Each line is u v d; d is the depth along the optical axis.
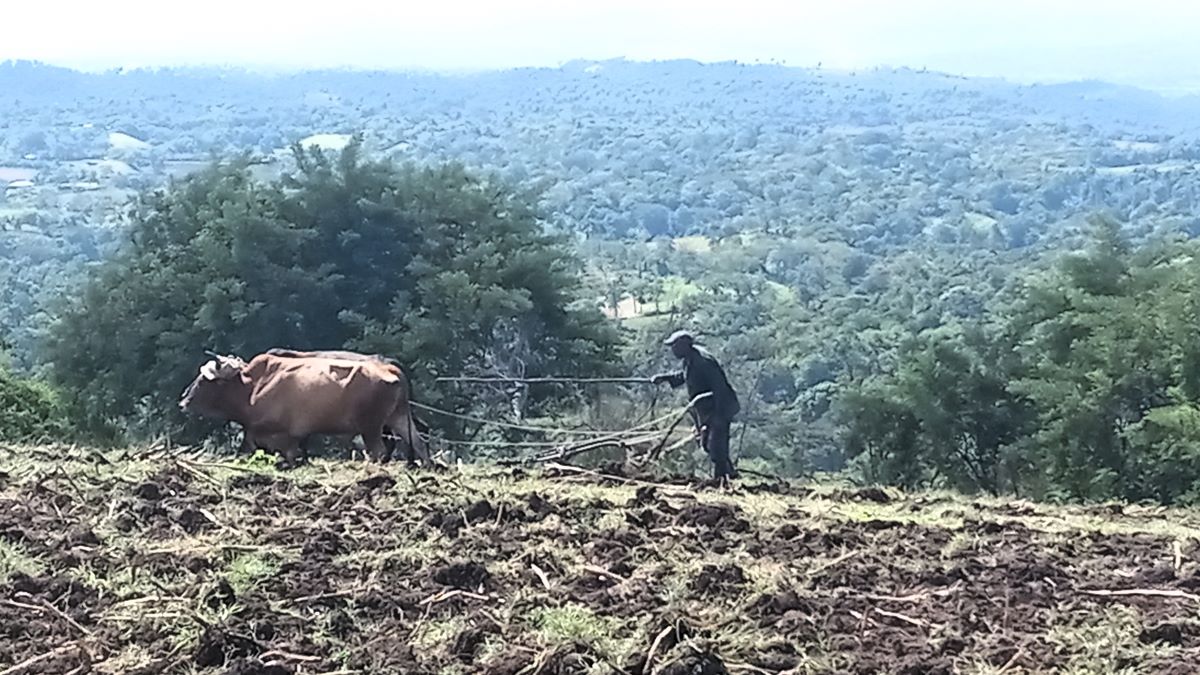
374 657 6.63
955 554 8.84
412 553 8.25
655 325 52.72
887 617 7.33
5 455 11.81
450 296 30.61
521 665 6.46
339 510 9.57
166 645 6.75
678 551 8.66
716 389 15.16
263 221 31.12
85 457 11.77
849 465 38.59
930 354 33.62
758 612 7.29
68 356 31.73
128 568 7.82
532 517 9.55
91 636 6.81
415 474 11.38
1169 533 10.34
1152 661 6.60
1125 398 29.62
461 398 31.17
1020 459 33.00
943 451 33.88
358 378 14.68
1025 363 33.38
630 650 6.54
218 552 8.15
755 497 11.77
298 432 14.71
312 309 31.66
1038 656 6.72
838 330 54.06
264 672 6.36
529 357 32.62
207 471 10.99
